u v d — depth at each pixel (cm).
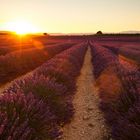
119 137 498
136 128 446
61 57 1642
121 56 2123
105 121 643
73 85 990
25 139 347
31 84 630
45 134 414
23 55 1759
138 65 1592
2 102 431
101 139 546
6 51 2627
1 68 1261
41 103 488
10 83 1188
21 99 457
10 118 382
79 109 764
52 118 478
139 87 632
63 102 636
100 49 2823
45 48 2877
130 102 584
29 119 413
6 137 336
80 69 1662
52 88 631
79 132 585
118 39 7700
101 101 792
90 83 1209
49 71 938
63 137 551
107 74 1127
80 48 3075
